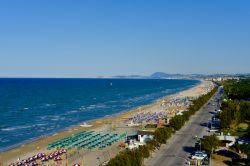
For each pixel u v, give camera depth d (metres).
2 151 125.38
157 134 120.25
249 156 98.25
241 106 177.00
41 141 141.38
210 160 101.12
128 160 79.88
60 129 171.25
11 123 187.25
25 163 107.12
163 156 107.75
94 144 129.88
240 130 147.50
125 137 141.12
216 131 146.25
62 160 109.38
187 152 112.44
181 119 150.75
